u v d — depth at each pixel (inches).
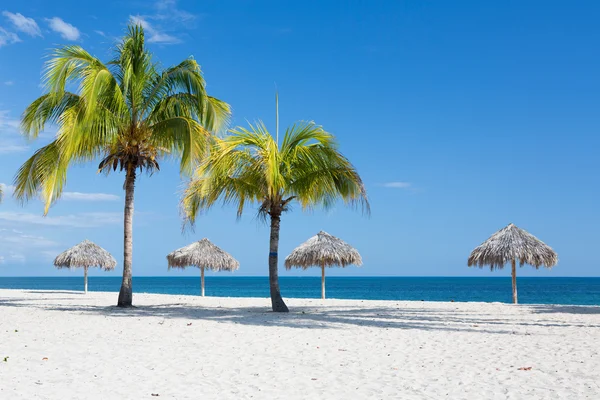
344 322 489.1
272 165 540.1
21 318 495.2
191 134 586.2
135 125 620.7
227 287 3905.0
